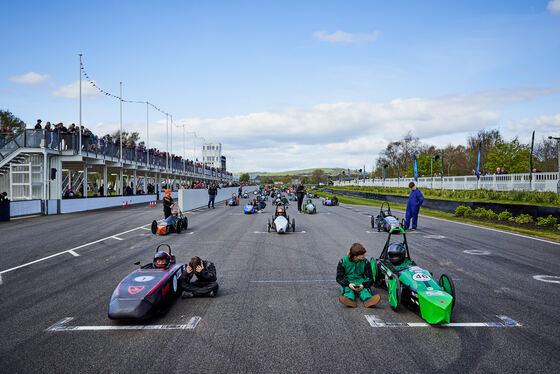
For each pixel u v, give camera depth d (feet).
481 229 53.16
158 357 14.97
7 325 18.72
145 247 40.19
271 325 18.26
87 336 17.22
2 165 81.05
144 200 133.69
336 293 23.58
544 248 38.01
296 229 54.95
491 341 16.22
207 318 19.31
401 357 14.75
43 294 23.89
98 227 57.98
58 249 39.37
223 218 72.33
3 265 32.22
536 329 17.53
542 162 147.33
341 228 56.08
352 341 16.31
